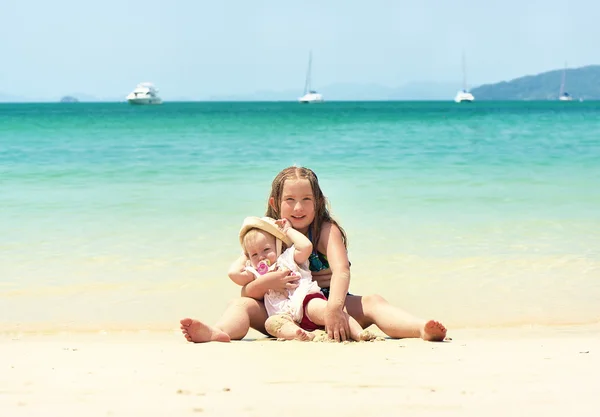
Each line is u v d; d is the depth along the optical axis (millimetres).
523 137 22312
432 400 2816
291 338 4285
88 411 2705
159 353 3805
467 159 15516
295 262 4621
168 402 2805
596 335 4523
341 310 4309
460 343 4113
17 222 8328
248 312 4512
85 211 9047
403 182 11805
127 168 13742
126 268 6363
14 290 5688
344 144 19594
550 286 5859
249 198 10086
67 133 25172
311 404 2764
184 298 5531
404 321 4348
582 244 7344
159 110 71375
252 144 19625
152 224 8234
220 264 6508
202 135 23859
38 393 2973
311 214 4746
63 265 6449
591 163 14633
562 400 2814
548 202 9820
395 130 26922
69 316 5051
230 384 3080
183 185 11453
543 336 4480
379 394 2906
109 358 3684
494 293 5656
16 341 4395
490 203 9750
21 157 15805
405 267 6430
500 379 3160
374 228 8047
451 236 7672
